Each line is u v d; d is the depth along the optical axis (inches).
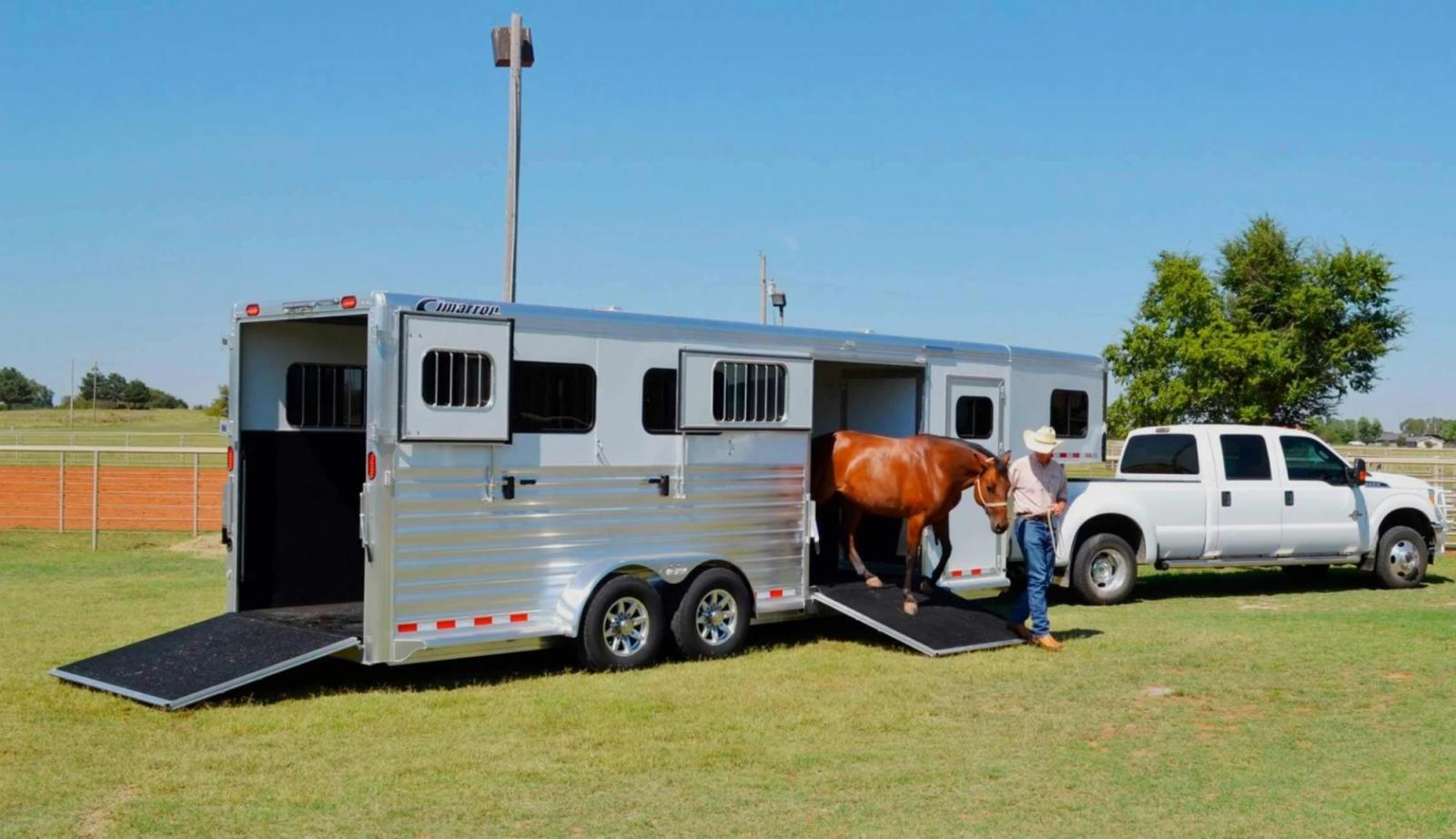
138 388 5339.6
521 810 239.1
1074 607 525.3
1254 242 1357.0
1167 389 1242.6
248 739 288.8
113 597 528.1
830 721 311.3
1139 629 455.8
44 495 1052.5
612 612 368.8
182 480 1190.9
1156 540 541.0
